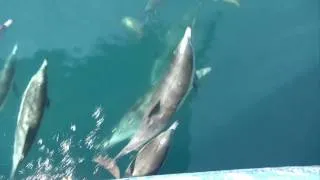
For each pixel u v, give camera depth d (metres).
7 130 11.89
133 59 12.54
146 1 13.11
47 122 12.04
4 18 12.77
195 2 13.02
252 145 11.91
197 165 11.70
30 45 12.54
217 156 11.74
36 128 10.55
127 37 12.72
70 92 12.30
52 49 12.58
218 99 12.21
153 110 10.55
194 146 11.84
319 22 13.16
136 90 12.30
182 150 11.80
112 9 13.02
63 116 12.11
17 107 12.00
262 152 11.82
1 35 12.46
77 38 12.74
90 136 11.93
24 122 10.44
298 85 12.45
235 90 12.31
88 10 13.03
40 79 10.63
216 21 12.88
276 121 12.11
